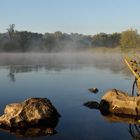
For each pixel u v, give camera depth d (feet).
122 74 242.78
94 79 204.33
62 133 76.74
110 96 99.71
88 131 78.79
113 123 86.17
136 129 80.59
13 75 237.25
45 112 85.51
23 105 84.84
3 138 72.54
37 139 72.13
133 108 93.45
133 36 577.84
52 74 246.06
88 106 108.47
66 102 117.50
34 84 177.68
